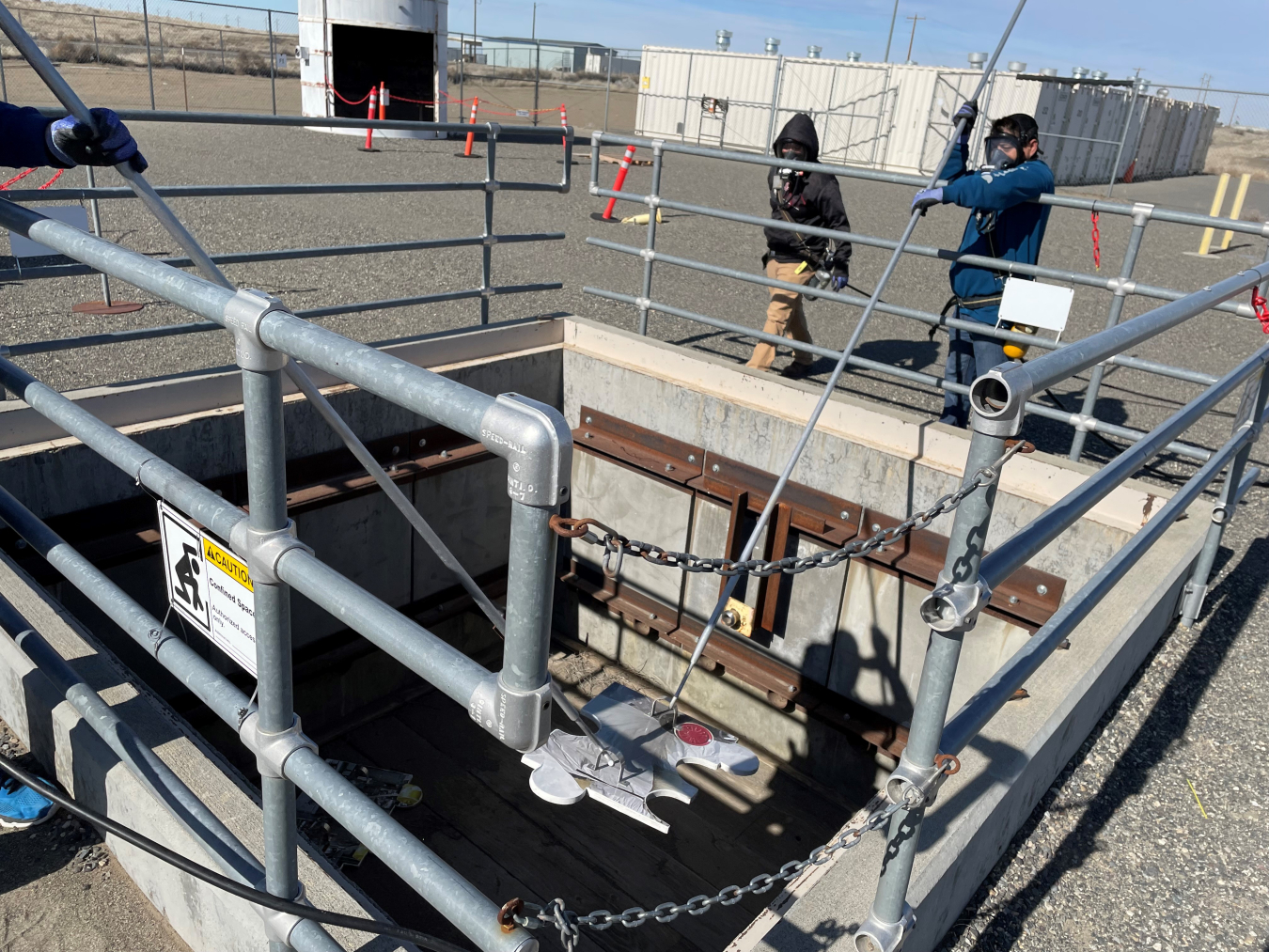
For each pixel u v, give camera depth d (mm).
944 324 4750
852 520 4840
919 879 1845
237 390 4344
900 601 4793
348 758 5344
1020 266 4441
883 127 20312
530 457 1025
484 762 5410
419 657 1233
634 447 5629
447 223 9820
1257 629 3502
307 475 4824
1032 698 2471
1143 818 2512
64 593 3877
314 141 15430
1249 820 2533
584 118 25484
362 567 5301
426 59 17547
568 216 10805
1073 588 4082
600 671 6355
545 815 5062
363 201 10594
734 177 16109
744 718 5773
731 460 5215
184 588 1729
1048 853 2365
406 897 4340
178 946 1955
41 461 3711
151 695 2172
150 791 1931
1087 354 1553
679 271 8719
